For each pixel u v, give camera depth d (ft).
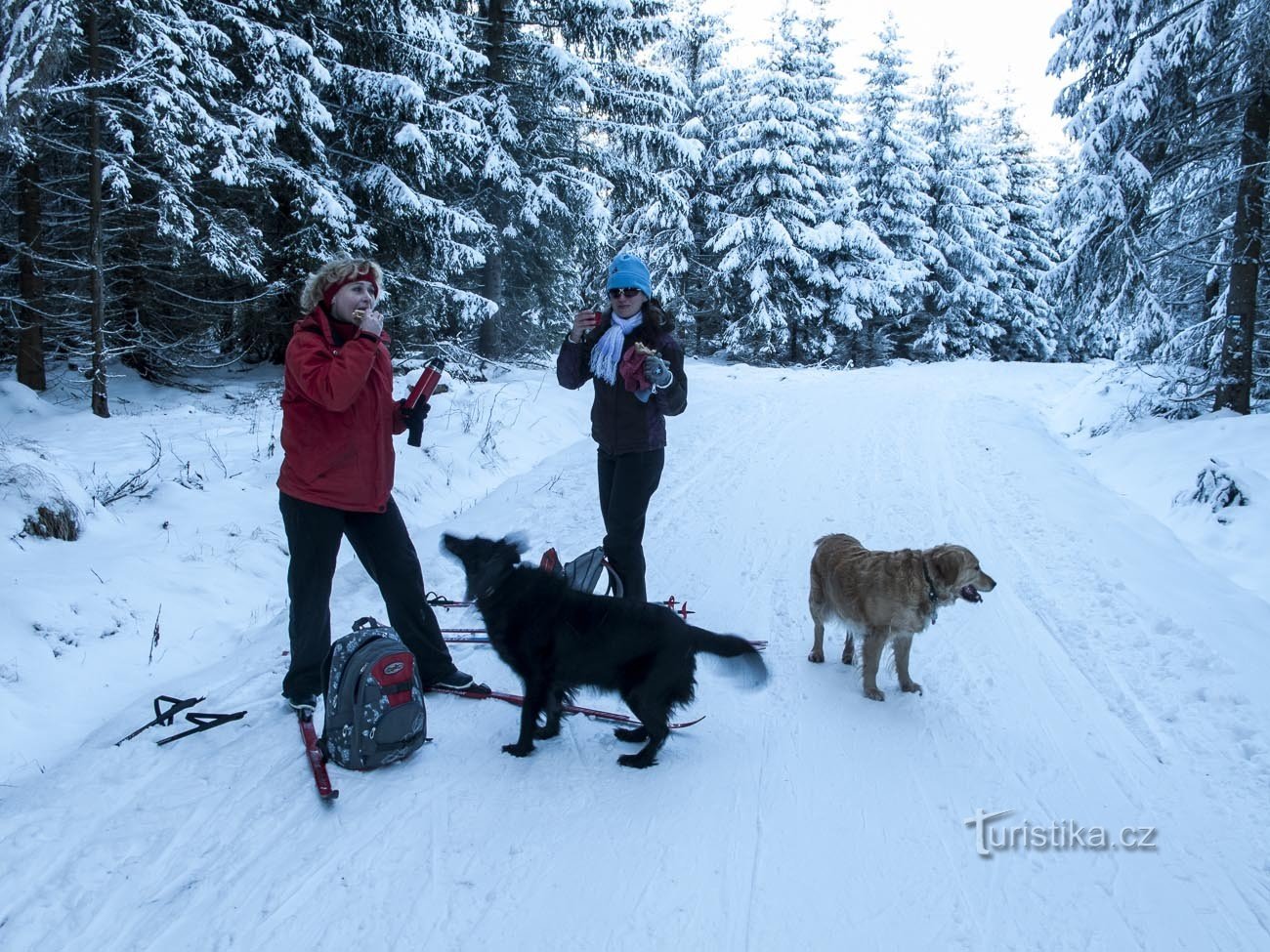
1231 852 9.30
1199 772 10.98
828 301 88.94
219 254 32.12
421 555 19.71
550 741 11.57
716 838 9.39
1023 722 12.37
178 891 8.16
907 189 93.25
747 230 80.28
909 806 10.14
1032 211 111.65
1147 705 12.89
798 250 81.30
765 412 45.44
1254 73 32.76
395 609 12.40
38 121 25.71
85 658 13.28
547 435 37.63
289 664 12.89
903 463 32.19
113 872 8.41
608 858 8.94
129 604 14.94
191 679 12.98
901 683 13.35
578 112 54.54
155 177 30.73
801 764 11.09
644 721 10.78
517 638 10.72
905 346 101.04
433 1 42.34
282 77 34.55
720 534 22.34
